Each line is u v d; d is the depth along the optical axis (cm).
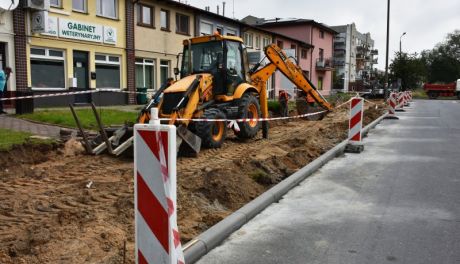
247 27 3312
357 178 759
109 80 2097
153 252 323
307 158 915
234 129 1162
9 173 734
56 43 1797
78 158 855
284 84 3766
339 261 418
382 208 584
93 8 1973
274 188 641
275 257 427
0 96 1394
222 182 630
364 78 7256
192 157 912
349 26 8400
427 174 792
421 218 543
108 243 432
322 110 1767
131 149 876
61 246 422
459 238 477
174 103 951
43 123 1208
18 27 1645
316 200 622
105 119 1319
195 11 2662
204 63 1112
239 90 1123
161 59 2425
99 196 597
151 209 322
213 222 505
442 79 9562
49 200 577
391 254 434
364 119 1766
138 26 2238
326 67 5109
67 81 1864
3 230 473
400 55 5497
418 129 1552
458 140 1255
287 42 4188
